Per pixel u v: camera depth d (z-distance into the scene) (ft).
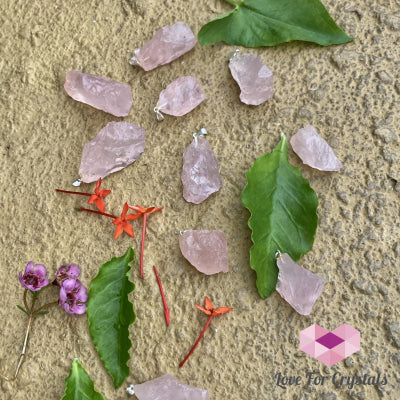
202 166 1.16
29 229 1.18
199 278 1.13
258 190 1.11
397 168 1.14
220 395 1.08
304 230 1.11
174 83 1.20
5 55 1.28
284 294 1.09
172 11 1.27
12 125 1.23
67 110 1.23
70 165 1.20
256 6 1.22
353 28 1.22
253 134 1.19
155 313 1.12
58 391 1.10
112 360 1.10
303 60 1.21
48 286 1.15
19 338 1.13
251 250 1.10
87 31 1.27
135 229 1.16
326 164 1.14
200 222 1.15
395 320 1.08
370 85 1.18
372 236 1.11
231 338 1.10
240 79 1.20
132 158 1.19
